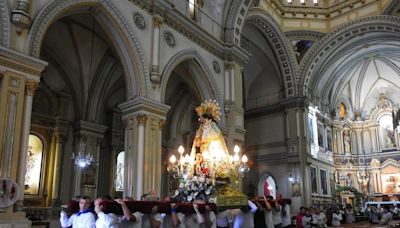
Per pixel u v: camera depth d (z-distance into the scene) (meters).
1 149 7.51
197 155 10.04
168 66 12.34
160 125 11.59
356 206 24.28
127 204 6.13
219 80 14.83
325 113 26.80
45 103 15.19
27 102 8.19
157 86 11.80
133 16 11.59
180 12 13.24
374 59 27.00
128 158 11.12
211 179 9.23
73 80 15.84
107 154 17.47
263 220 9.62
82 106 15.81
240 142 14.91
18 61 8.11
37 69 8.43
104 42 15.13
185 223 7.42
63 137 15.36
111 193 17.00
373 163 28.22
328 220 16.33
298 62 22.95
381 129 28.95
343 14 22.28
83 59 15.34
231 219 8.91
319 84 25.62
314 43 22.70
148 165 10.92
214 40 14.87
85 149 15.55
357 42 22.88
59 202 14.66
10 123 7.75
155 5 12.31
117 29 11.13
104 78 16.14
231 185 10.05
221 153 9.95
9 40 8.05
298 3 22.77
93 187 15.67
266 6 20.53
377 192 27.64
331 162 26.64
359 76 28.95
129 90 11.46
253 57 23.03
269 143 23.09
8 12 8.16
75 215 5.97
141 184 10.62
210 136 10.16
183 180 9.48
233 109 14.86
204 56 14.32
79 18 13.34
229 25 15.82
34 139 14.76
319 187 23.05
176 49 12.97
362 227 15.46
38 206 14.27
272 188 23.02
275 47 22.06
